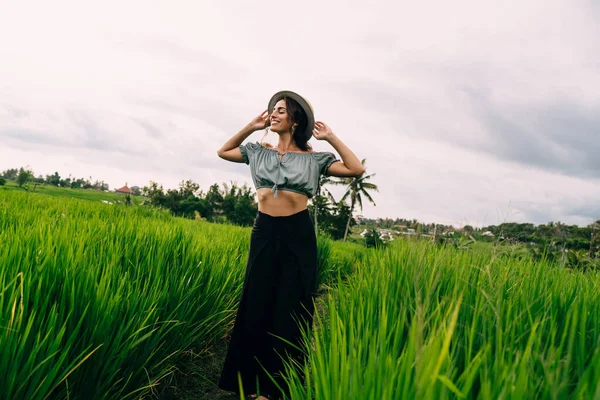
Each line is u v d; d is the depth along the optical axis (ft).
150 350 7.03
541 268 9.39
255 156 8.82
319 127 8.95
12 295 5.27
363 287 8.27
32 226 11.66
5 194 26.07
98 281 7.43
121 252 9.18
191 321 8.83
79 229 11.06
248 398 7.92
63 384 5.47
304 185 8.14
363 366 4.18
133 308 6.83
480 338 4.50
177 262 10.00
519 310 5.74
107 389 6.12
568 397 3.38
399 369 3.79
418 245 7.09
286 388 7.56
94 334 5.75
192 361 9.31
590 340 4.99
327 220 191.11
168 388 7.97
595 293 7.15
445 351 2.83
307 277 8.09
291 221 8.18
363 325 5.58
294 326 7.86
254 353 8.02
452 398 3.29
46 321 5.73
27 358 5.07
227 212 196.65
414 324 3.67
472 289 6.32
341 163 8.85
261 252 8.24
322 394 4.07
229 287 11.89
